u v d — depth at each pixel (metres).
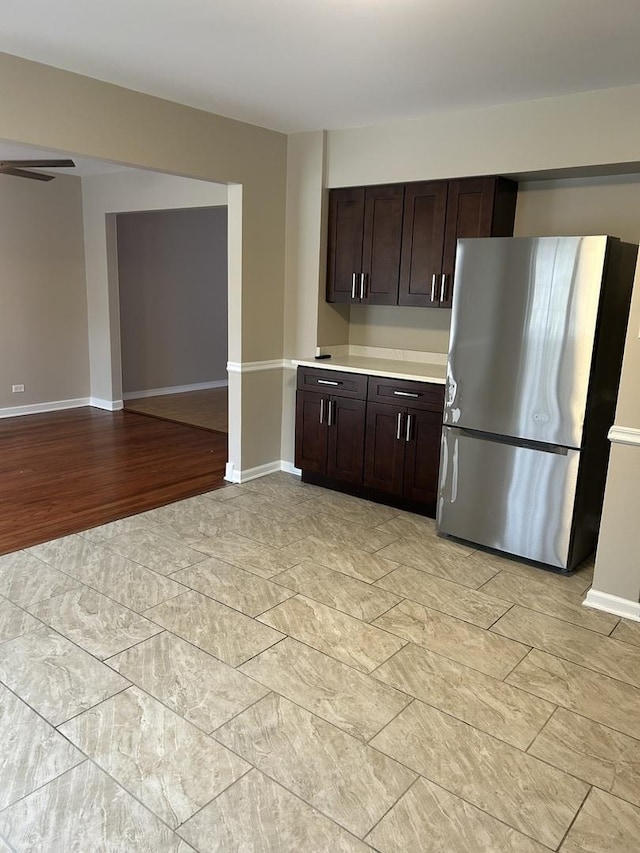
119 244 7.47
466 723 2.21
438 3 2.38
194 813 1.80
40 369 6.83
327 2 2.40
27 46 2.91
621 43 2.72
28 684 2.34
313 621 2.83
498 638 2.74
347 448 4.44
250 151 4.30
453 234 3.98
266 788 1.90
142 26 2.68
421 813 1.83
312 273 4.62
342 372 4.37
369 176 4.26
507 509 3.49
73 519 3.96
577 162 3.43
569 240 3.07
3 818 1.77
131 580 3.17
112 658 2.51
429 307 4.17
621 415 2.85
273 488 4.66
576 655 2.63
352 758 2.03
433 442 3.97
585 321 3.07
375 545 3.68
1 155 5.50
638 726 2.22
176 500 4.36
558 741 2.13
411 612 2.94
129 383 7.93
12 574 3.20
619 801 1.89
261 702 2.28
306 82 3.35
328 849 1.70
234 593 3.07
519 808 1.85
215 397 8.19
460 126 3.81
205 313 8.66
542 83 3.25
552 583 3.27
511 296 3.30
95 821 1.77
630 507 2.87
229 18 2.57
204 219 8.37
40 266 6.61
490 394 3.46
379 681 2.43
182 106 3.79
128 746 2.05
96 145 3.39
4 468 4.98
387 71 3.15
